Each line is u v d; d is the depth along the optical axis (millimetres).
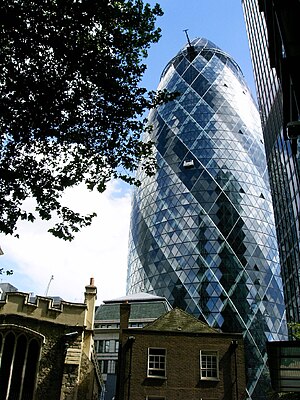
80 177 17016
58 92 15188
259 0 21188
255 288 96250
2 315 31703
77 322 32656
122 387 33312
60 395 29812
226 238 100812
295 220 58875
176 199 108500
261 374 85688
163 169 114750
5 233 16391
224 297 93500
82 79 15562
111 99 16062
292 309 63875
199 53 132875
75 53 14898
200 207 105062
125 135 16906
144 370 34000
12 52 14555
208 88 123938
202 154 112188
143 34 16250
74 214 17188
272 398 40719
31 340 31281
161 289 99375
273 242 105562
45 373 30484
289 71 15359
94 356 35125
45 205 16797
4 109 14828
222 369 33938
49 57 14977
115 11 15375
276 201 73812
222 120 118188
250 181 111125
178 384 33469
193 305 93500
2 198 16094
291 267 63438
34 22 14273
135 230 116125
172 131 118812
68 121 15891
